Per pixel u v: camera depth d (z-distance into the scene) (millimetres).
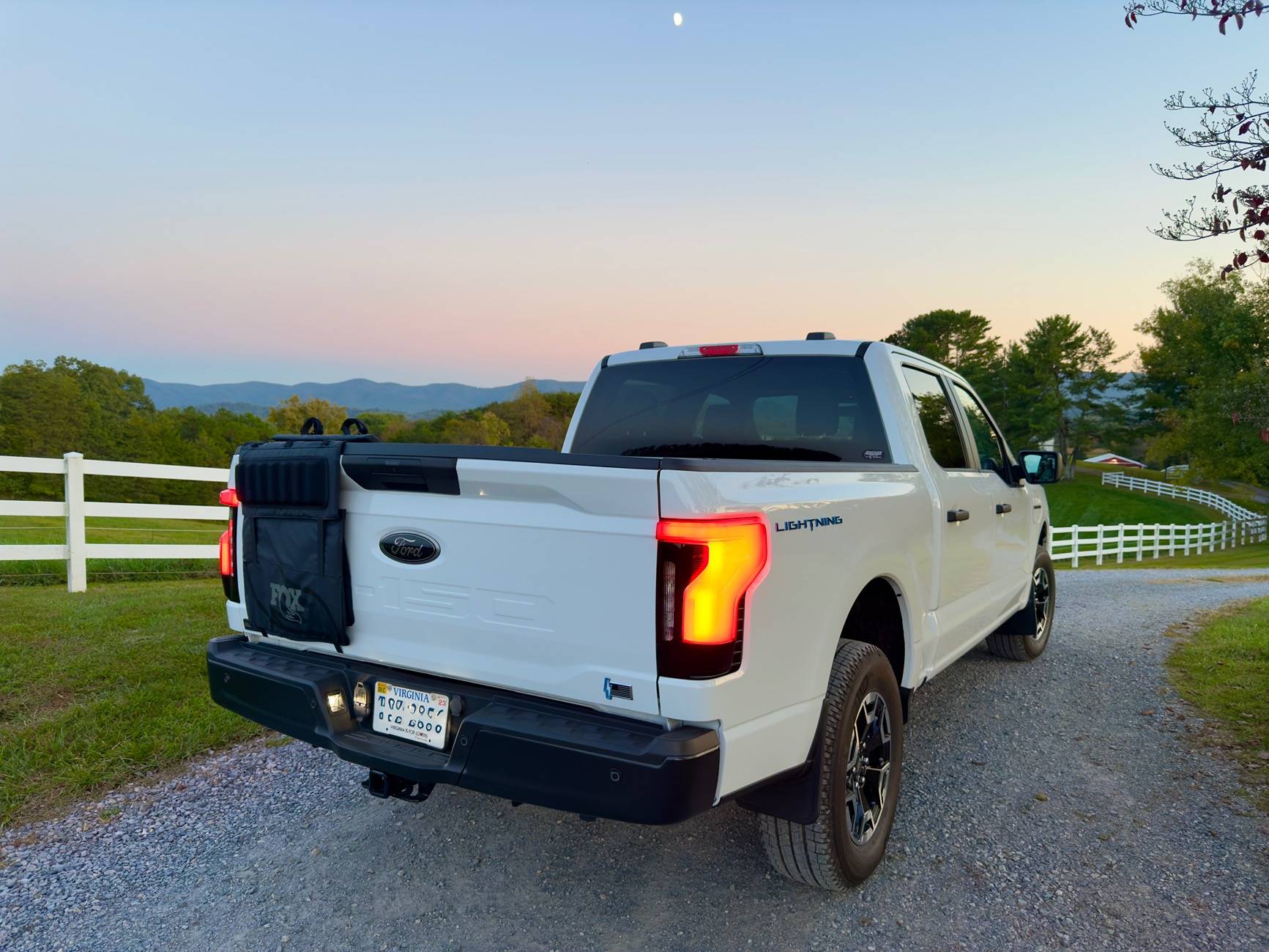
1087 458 111438
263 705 2979
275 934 2736
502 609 2479
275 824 3547
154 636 6000
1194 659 6438
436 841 3391
